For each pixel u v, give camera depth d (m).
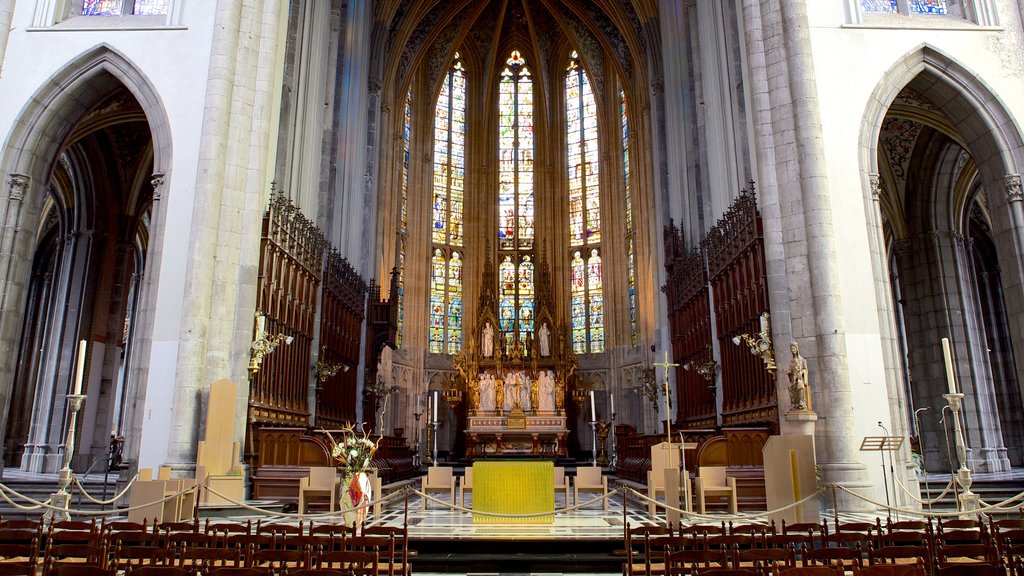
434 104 42.66
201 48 17.83
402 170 39.03
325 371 22.36
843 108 17.33
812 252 16.02
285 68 21.88
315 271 22.48
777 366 16.22
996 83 17.95
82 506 15.67
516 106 44.44
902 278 26.77
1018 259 17.50
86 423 25.17
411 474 28.27
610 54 40.16
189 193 16.84
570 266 42.47
